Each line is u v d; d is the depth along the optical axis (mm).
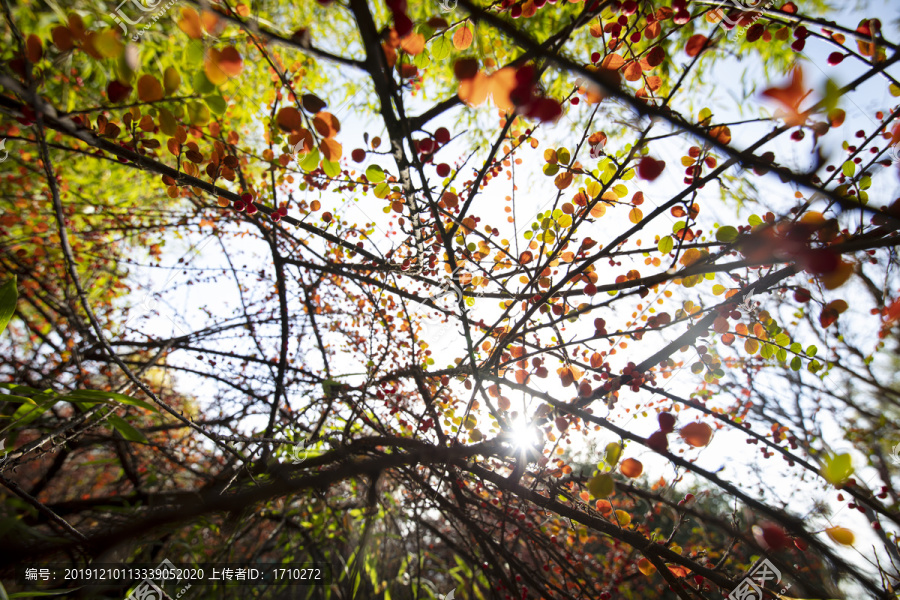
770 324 1970
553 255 1854
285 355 2959
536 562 3227
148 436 3320
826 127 1164
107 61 2500
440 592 3271
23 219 3334
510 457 2355
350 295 3693
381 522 2883
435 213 1613
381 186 1812
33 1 2158
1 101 1170
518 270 2039
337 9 3062
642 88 1754
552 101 1068
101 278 3941
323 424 3094
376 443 2332
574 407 1812
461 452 1947
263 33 1017
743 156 1087
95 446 2957
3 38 2127
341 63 1098
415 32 1298
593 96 1547
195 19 1073
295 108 1200
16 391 1466
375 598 2932
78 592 1758
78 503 2463
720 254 1548
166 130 1212
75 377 2857
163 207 4020
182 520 1643
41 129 1126
